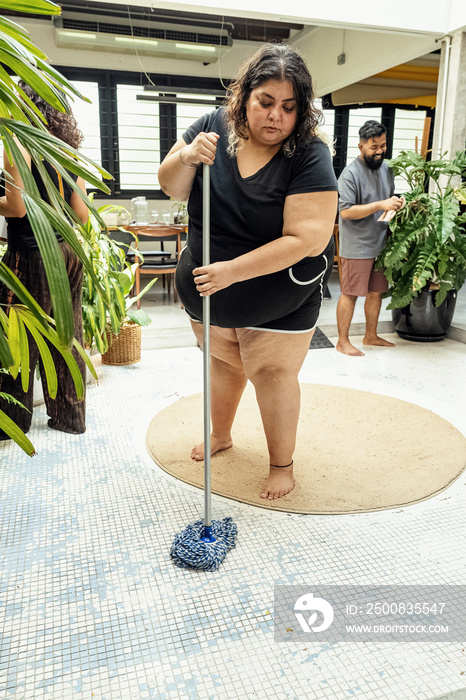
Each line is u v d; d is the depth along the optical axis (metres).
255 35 6.74
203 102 5.76
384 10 4.11
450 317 4.21
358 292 3.82
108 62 6.21
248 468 2.24
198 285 1.58
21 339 1.20
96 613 1.46
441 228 3.72
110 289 3.05
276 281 1.74
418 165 3.86
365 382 3.30
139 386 3.16
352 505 1.96
